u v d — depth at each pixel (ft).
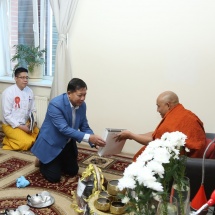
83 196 5.57
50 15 12.49
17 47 12.42
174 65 9.50
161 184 2.75
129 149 10.89
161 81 9.80
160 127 6.77
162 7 9.30
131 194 2.83
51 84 12.14
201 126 6.70
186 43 9.20
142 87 10.15
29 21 13.05
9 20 13.56
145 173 2.61
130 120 10.62
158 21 9.45
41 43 12.95
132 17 9.80
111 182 5.09
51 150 8.13
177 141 3.14
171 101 6.97
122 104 10.63
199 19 8.89
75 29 10.91
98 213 4.61
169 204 3.08
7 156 10.10
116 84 10.58
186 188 3.27
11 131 10.82
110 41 10.36
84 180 5.73
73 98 7.70
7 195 7.37
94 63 10.82
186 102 9.57
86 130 8.75
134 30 9.86
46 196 7.07
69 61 11.19
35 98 12.28
